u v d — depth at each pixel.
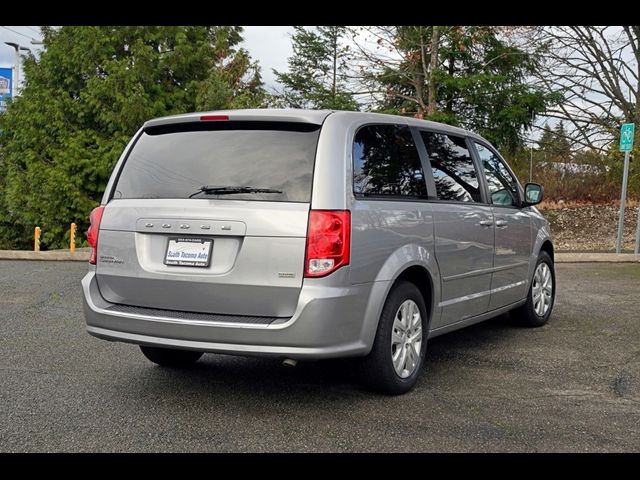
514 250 6.65
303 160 4.48
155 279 4.59
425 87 20.28
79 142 22.06
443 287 5.41
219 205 4.47
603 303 8.82
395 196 4.95
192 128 4.95
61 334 6.98
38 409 4.62
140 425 4.32
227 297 4.40
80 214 22.34
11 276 11.51
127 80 21.41
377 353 4.71
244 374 5.50
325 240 4.28
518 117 18.72
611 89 24.44
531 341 6.71
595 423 4.36
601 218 18.16
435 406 4.69
